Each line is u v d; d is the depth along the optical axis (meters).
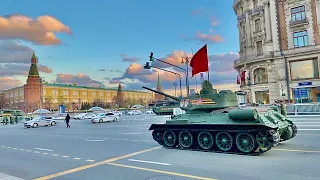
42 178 7.95
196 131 11.53
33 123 34.75
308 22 39.47
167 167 8.57
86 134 21.33
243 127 10.02
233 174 7.36
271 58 42.22
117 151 12.16
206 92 12.66
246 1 47.78
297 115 29.06
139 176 7.65
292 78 40.84
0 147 15.37
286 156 9.34
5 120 49.12
